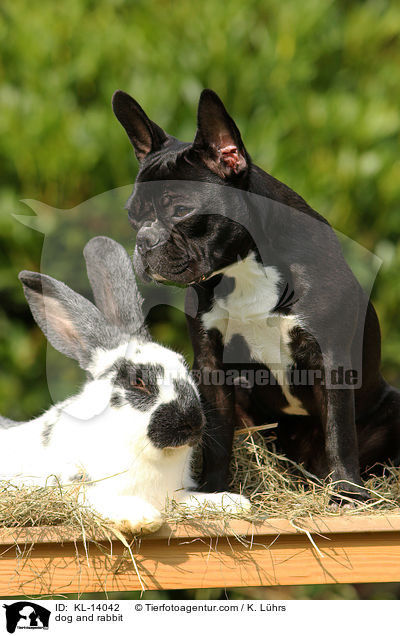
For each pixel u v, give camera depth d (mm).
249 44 6910
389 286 5762
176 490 3820
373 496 3990
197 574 3549
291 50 6684
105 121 5414
